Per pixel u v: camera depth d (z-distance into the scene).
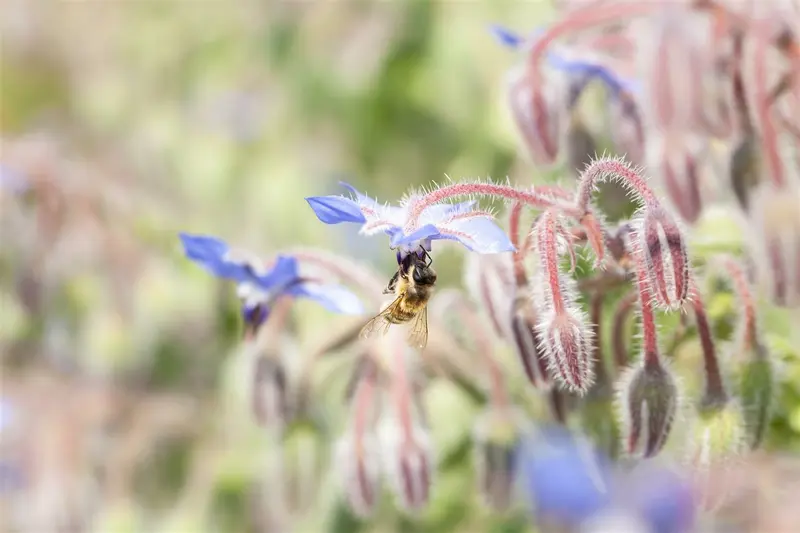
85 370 0.42
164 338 0.41
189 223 0.42
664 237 0.27
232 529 0.39
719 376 0.29
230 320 0.40
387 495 0.35
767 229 0.31
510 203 0.29
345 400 0.33
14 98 0.62
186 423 0.40
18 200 0.40
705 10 0.31
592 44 0.33
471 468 0.35
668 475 0.36
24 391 0.41
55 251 0.41
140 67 0.56
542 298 0.28
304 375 0.33
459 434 0.35
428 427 0.33
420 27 0.44
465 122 0.43
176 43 0.55
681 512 0.35
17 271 0.41
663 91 0.31
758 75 0.30
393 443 0.32
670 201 0.31
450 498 0.35
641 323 0.29
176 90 0.55
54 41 0.62
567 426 0.32
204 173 0.48
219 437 0.40
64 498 0.40
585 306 0.30
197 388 0.41
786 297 0.31
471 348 0.34
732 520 0.34
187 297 0.40
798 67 0.31
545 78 0.32
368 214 0.27
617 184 0.31
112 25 0.59
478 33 0.42
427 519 0.35
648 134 0.31
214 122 0.51
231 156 0.49
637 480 0.36
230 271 0.31
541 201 0.27
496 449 0.32
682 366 0.31
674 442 0.32
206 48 0.54
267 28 0.49
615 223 0.31
